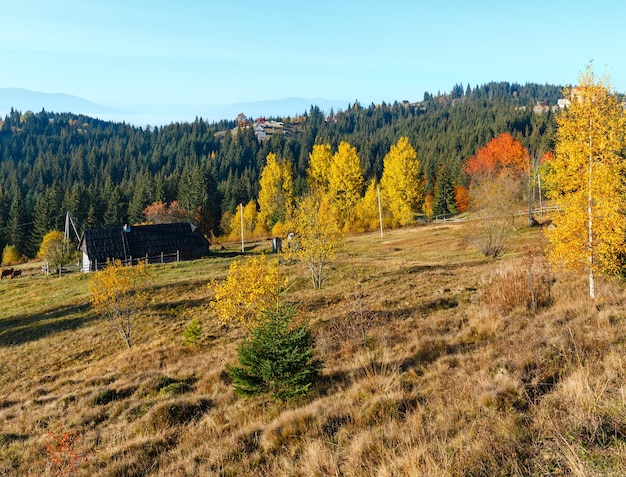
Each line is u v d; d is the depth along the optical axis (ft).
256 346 36.91
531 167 197.67
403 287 86.53
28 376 70.90
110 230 169.99
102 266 160.76
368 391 32.55
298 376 35.19
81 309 103.35
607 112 49.49
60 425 41.45
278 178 242.37
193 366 56.08
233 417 34.55
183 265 146.82
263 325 38.22
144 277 89.81
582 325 37.81
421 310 64.49
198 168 354.74
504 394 25.45
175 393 45.50
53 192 338.34
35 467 32.55
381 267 114.42
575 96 51.44
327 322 64.59
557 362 29.30
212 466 26.04
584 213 50.65
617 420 18.69
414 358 39.73
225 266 141.28
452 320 53.83
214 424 33.83
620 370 24.41
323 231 99.04
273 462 24.73
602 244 48.88
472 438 20.70
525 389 25.58
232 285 66.08
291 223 104.01
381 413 27.53
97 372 64.49
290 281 106.11
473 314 53.52
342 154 213.05
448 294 72.28
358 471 20.56
